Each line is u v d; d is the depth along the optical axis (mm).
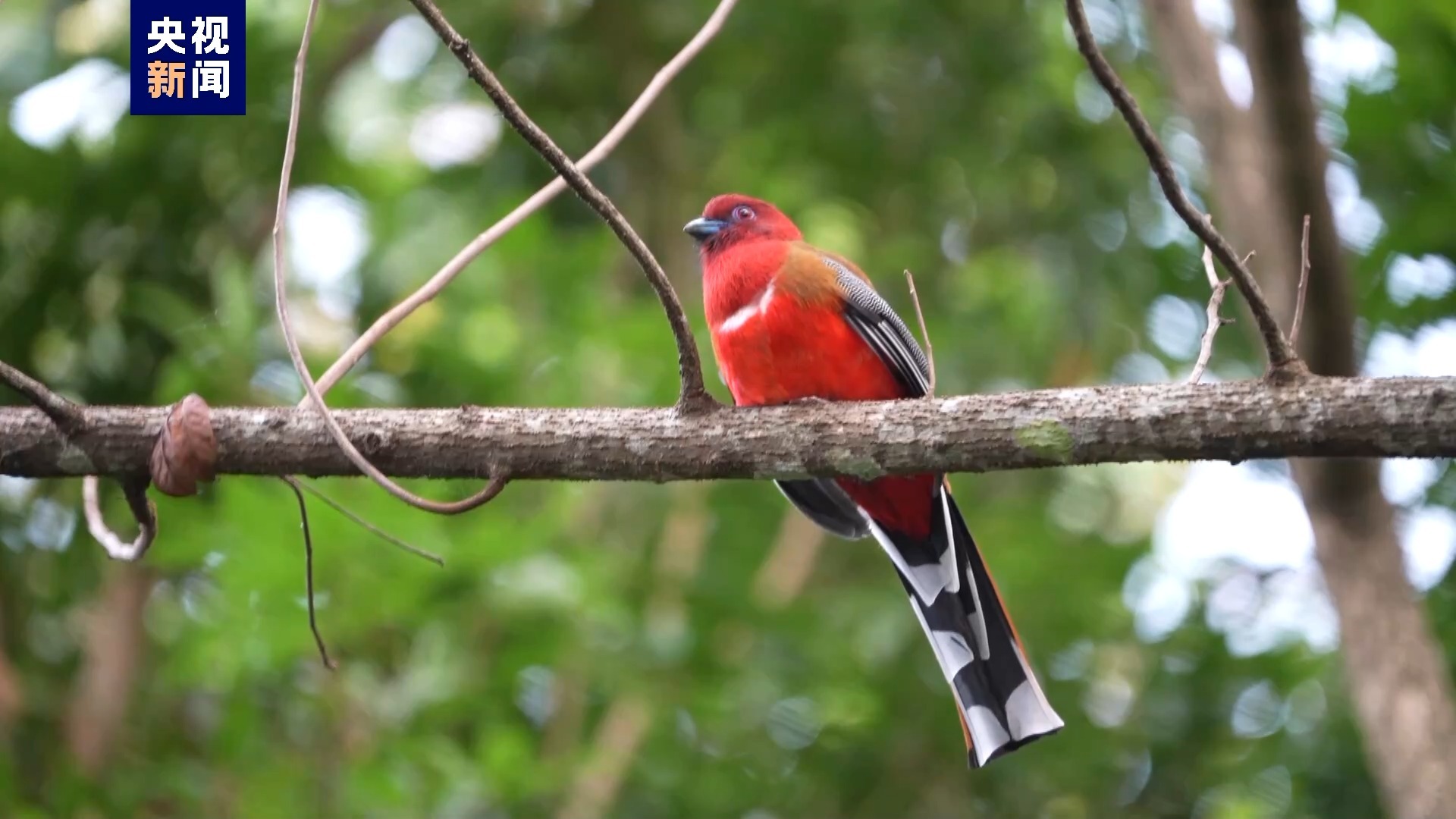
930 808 12438
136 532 11742
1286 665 12164
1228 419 6086
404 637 10852
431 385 12188
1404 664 9414
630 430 6633
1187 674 12469
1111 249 14305
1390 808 9398
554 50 14422
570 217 14383
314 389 6238
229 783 10859
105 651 12125
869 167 15133
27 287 12078
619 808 11859
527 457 6598
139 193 12242
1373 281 11031
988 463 6426
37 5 12641
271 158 12766
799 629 12320
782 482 8789
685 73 14695
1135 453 6234
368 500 9734
